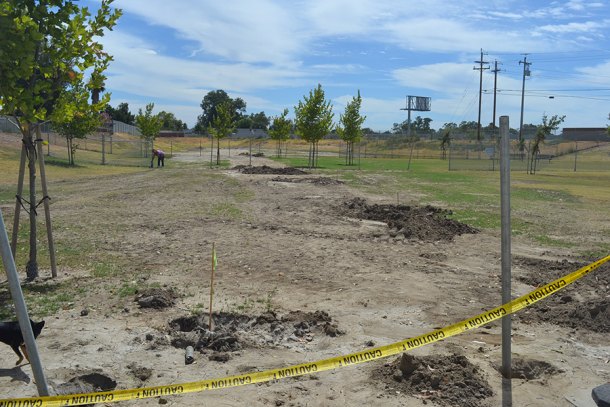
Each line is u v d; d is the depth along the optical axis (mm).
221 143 108812
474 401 5129
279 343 6613
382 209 17375
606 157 70312
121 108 120000
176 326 7109
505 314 5129
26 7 7480
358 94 50812
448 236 13883
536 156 52156
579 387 5586
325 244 12500
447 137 71562
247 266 10227
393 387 5383
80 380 5316
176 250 11461
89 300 7926
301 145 104188
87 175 30656
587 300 8508
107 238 12547
